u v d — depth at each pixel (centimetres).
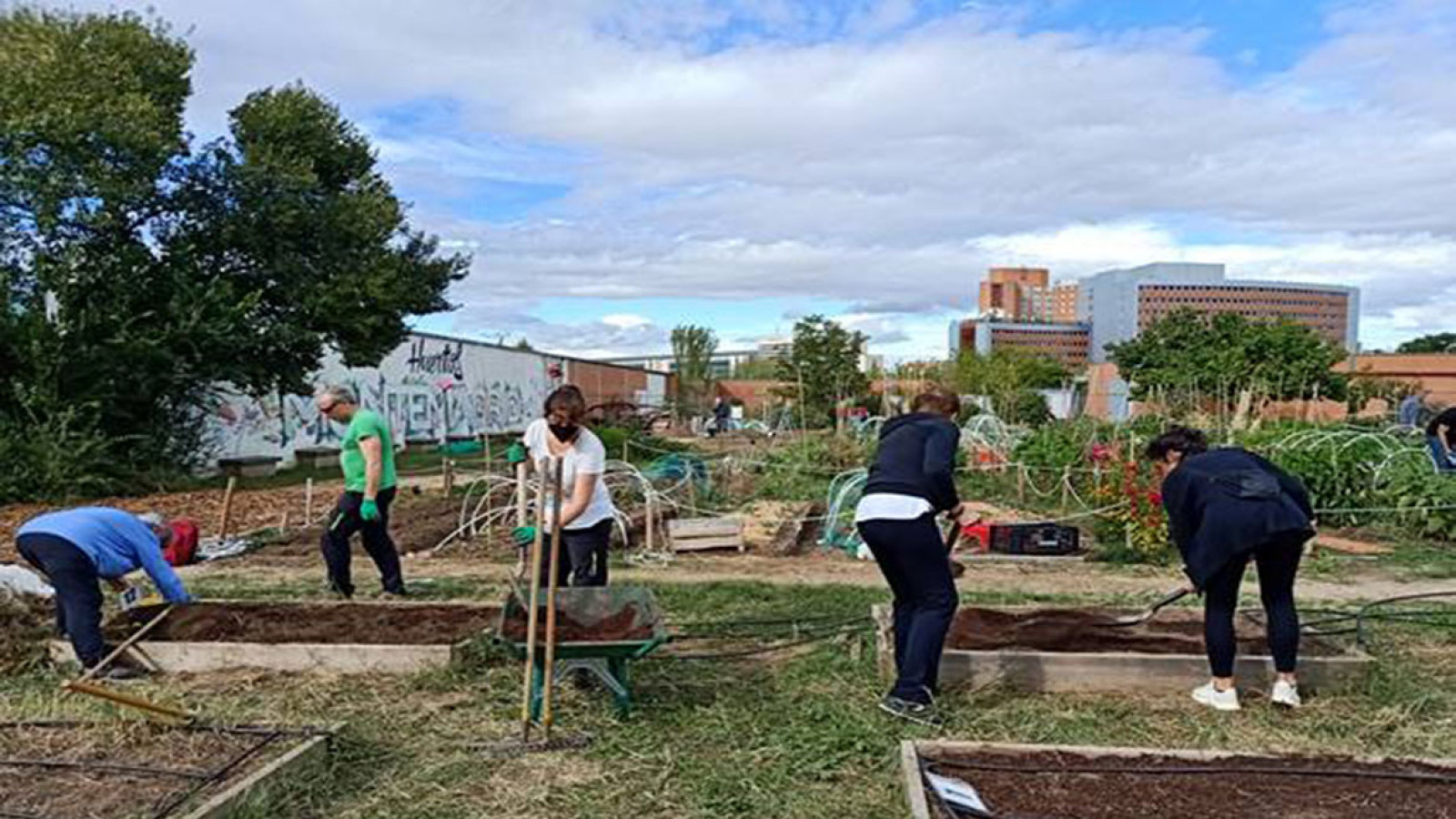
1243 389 2531
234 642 639
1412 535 1229
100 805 415
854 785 465
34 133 1823
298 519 1459
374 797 450
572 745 508
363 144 2723
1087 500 1505
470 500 1561
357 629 686
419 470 2394
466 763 486
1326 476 1306
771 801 448
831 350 3569
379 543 838
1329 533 1254
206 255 2169
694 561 1089
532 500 1162
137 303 1983
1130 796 429
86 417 1858
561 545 656
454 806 442
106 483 1783
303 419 2891
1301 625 720
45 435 1722
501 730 529
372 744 507
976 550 1103
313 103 2617
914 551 552
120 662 620
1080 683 593
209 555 1102
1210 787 438
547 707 509
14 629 663
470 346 4072
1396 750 510
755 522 1395
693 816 435
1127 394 3641
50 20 2053
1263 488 546
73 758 462
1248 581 969
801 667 637
